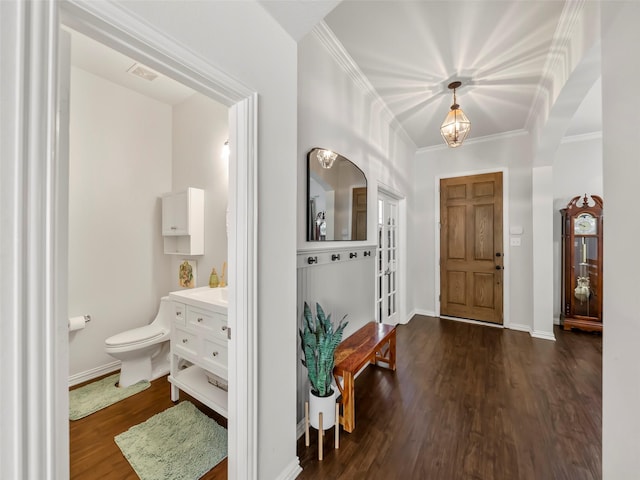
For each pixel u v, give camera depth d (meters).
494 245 3.87
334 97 2.19
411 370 2.57
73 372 2.39
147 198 2.91
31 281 0.62
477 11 1.75
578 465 1.49
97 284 2.55
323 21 1.84
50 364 0.65
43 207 0.63
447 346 3.14
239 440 1.20
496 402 2.05
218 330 1.75
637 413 0.81
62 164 0.73
